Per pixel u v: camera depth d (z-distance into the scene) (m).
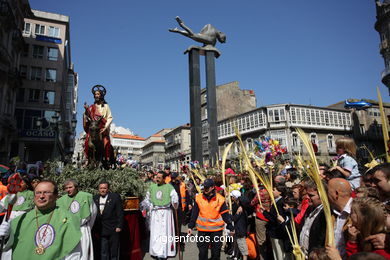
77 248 3.04
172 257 5.93
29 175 5.18
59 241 2.80
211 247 4.83
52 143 29.08
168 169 8.84
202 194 5.07
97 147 6.67
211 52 18.33
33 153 30.62
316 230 2.72
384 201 2.38
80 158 7.71
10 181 2.94
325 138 37.28
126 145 95.25
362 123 40.66
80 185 5.68
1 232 2.54
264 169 7.01
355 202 2.09
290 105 36.03
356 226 2.05
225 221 4.87
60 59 33.62
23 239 2.74
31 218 2.85
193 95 17.48
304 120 36.50
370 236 1.95
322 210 2.76
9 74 22.59
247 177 5.95
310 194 2.92
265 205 4.39
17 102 30.62
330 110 38.81
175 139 58.72
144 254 6.32
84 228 4.05
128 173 6.39
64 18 34.97
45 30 33.94
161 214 5.84
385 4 27.73
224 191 6.18
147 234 7.17
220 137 42.19
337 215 2.58
